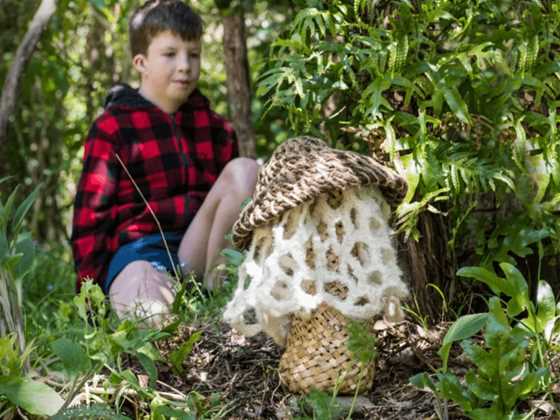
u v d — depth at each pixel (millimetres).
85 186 2814
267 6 3469
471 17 1934
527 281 2158
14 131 4871
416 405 1750
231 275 2445
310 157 1678
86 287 1978
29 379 1631
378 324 2061
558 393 1699
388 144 1904
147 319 2197
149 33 2855
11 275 1773
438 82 1894
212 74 4793
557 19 1982
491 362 1583
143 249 2727
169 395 1802
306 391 1771
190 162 2912
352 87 2064
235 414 1776
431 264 2080
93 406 1623
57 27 4480
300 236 1669
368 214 1699
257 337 2100
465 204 2146
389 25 2035
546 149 1963
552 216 2018
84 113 5461
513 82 1938
